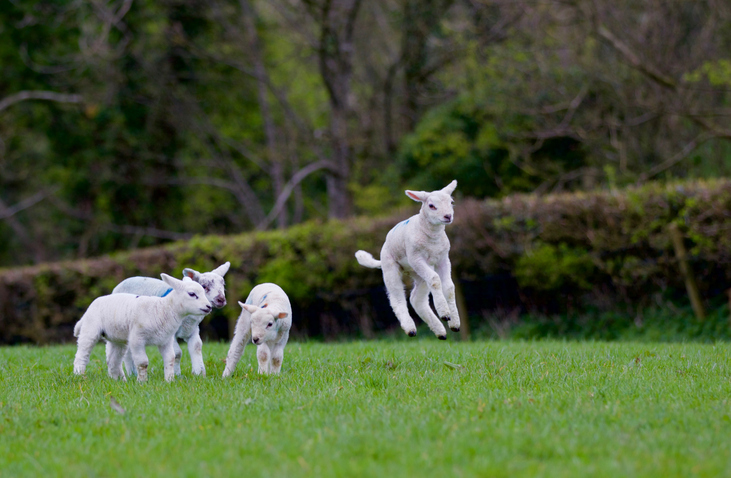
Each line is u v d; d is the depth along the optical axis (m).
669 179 15.92
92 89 27.20
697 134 19.27
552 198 14.74
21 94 26.36
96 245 29.91
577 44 19.58
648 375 7.38
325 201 32.62
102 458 4.91
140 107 28.23
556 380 7.15
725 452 4.73
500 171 22.09
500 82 20.88
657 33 18.67
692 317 13.59
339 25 24.97
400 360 8.77
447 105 23.23
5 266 34.19
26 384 7.81
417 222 7.41
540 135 19.58
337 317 16.77
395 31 28.12
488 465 4.50
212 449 5.00
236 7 27.08
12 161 30.95
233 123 29.52
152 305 7.73
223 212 31.39
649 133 20.22
